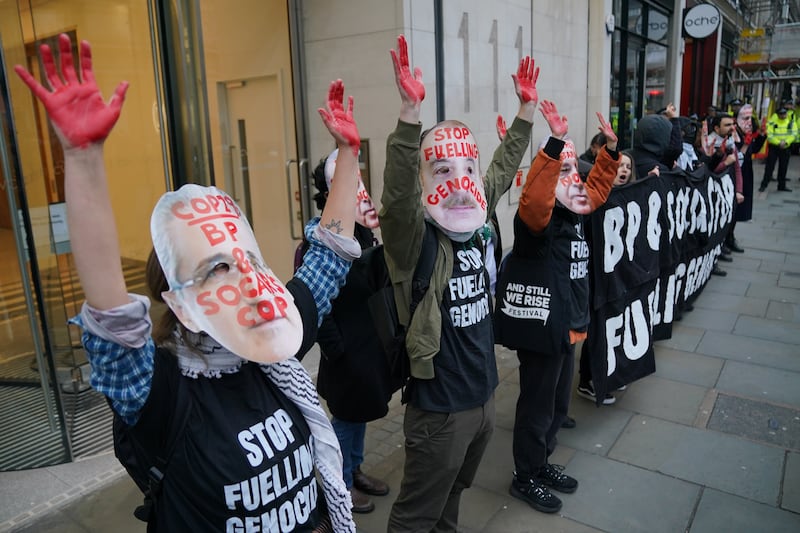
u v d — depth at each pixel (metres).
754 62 23.41
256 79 5.15
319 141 5.32
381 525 2.85
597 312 3.58
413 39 5.01
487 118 6.44
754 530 2.77
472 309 2.25
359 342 2.60
